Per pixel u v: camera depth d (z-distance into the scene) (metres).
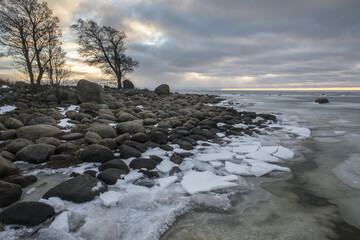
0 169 3.94
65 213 3.00
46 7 18.30
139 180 4.14
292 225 3.07
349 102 24.53
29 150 4.87
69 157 5.04
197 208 3.41
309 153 6.23
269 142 7.30
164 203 3.46
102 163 4.84
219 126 9.48
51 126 6.62
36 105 11.83
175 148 6.23
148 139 6.56
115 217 3.06
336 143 7.24
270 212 3.37
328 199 3.78
